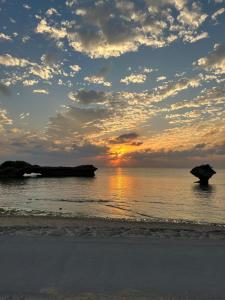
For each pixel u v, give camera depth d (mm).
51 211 24031
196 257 7508
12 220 16688
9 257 7430
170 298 5320
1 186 63438
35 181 83750
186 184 76375
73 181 85750
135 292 5559
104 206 30000
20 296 5340
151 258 7422
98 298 5305
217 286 5824
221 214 25438
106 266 6867
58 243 8719
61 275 6344
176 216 23812
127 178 116625
